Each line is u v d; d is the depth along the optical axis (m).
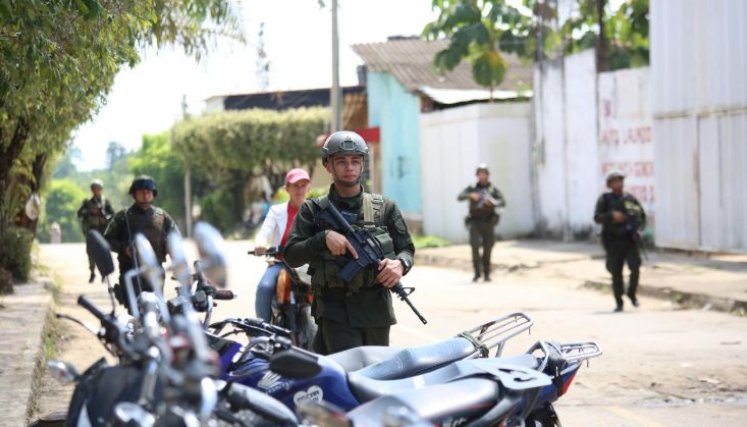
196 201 66.25
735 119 20.41
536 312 15.89
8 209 20.48
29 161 20.19
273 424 4.66
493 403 5.43
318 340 7.28
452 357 5.93
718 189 20.97
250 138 51.50
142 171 69.00
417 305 17.02
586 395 9.64
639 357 11.56
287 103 60.16
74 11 9.36
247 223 52.94
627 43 31.06
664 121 22.55
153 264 4.53
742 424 8.43
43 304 15.31
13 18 8.69
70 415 4.60
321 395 5.39
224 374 5.36
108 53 10.38
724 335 13.19
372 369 5.78
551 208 28.72
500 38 31.06
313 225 7.09
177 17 15.93
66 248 38.78
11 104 11.59
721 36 20.59
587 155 26.70
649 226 24.20
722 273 19.09
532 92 30.03
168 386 3.92
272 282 9.34
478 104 30.02
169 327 4.65
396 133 37.19
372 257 6.92
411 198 36.03
